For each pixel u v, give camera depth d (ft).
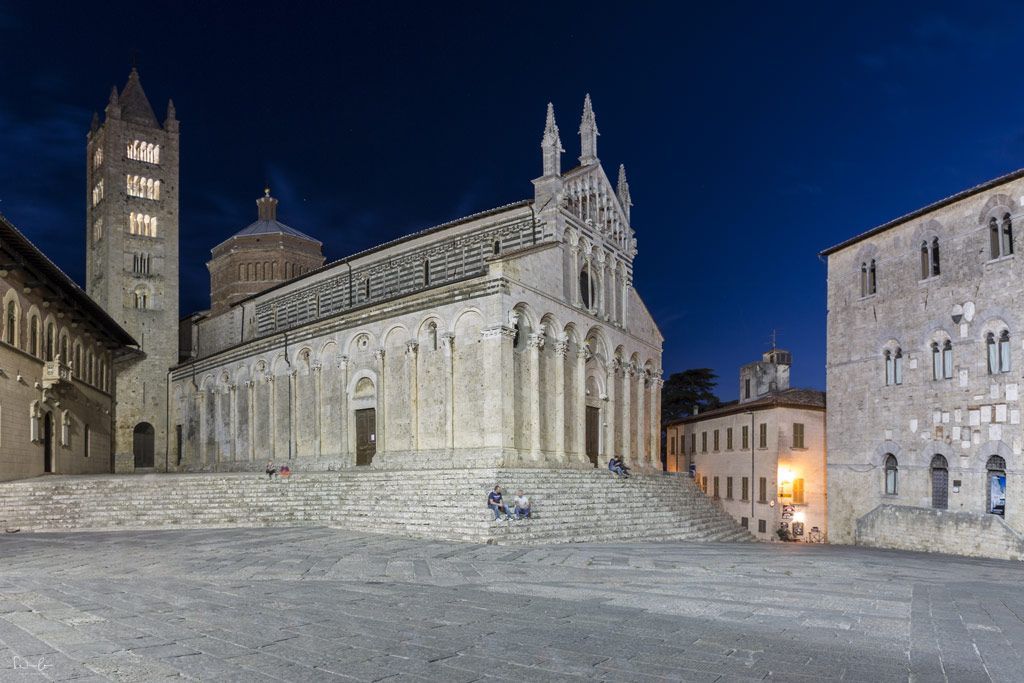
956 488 148.56
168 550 103.60
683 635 51.80
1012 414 137.39
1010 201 140.67
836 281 185.37
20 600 64.23
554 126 184.24
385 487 146.30
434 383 170.09
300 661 43.57
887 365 169.27
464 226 199.62
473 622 55.77
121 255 297.53
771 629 54.44
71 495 146.72
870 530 168.55
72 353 221.66
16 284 175.42
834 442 181.88
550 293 174.40
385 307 181.78
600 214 204.44
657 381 223.30
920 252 161.48
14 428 171.63
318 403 201.36
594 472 164.55
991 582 85.97
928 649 48.60
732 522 180.75
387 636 50.49
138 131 307.58
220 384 250.57
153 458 292.20
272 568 86.12
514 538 116.78
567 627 54.13
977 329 146.10
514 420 158.61
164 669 41.60
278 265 305.12
